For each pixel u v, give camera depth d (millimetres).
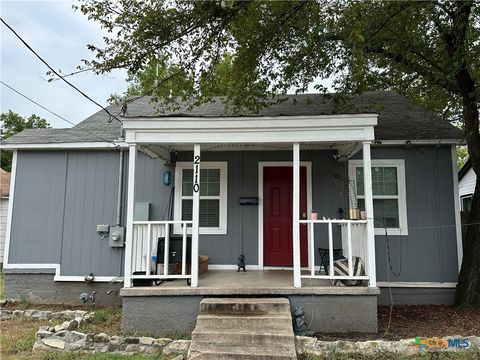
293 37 6465
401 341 4336
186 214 7281
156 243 5812
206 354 4051
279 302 4777
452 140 6727
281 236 7141
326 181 7141
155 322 5074
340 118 5234
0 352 4492
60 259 7223
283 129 5340
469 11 5816
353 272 5227
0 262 12031
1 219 12250
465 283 6203
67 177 7449
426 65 7402
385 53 6902
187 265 6137
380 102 8625
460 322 5383
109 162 7480
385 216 6949
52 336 4734
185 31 5828
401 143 6812
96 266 7188
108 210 7340
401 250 6820
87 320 5660
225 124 5352
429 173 6957
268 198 7254
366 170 5203
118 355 4418
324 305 5020
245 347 4152
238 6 5590
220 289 5090
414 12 6152
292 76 7129
